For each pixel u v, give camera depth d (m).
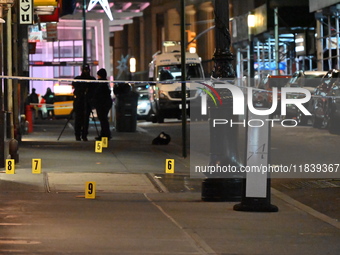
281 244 13.13
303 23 70.75
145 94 63.19
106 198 18.14
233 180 17.94
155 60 61.72
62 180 20.69
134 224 14.71
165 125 53.25
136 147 31.59
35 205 16.72
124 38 136.38
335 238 13.77
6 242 12.76
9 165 21.66
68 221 14.84
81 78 34.66
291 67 74.62
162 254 12.10
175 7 107.62
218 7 18.12
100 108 35.16
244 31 78.31
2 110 22.64
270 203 16.91
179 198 18.48
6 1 20.80
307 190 19.97
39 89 99.12
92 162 25.17
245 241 13.34
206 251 12.41
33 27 53.69
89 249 12.32
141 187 20.08
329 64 62.59
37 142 33.81
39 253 11.96
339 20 61.59
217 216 15.86
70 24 98.25
